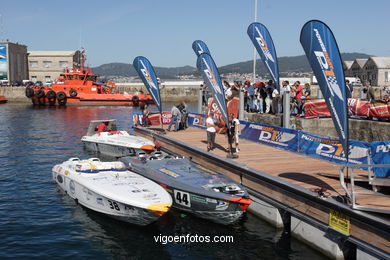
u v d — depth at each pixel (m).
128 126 35.16
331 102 9.03
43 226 11.12
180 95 85.62
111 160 19.95
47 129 32.16
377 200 8.93
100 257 9.36
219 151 15.81
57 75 91.50
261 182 11.41
